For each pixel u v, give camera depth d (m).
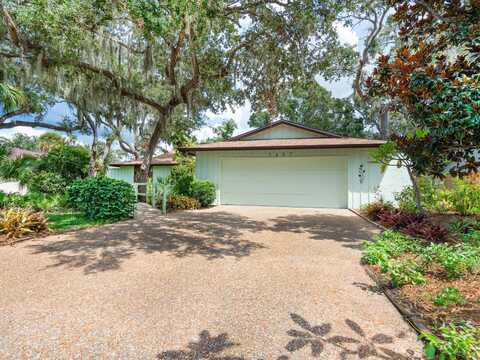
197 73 8.80
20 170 9.88
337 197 11.09
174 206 10.22
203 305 2.75
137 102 10.43
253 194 12.04
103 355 1.97
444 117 2.86
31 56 7.43
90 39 7.05
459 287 3.05
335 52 8.57
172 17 5.89
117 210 7.66
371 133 21.73
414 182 6.87
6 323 2.37
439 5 4.09
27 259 4.18
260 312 2.62
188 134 17.94
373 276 3.48
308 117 21.83
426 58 3.46
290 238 5.79
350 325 2.40
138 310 2.63
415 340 2.19
